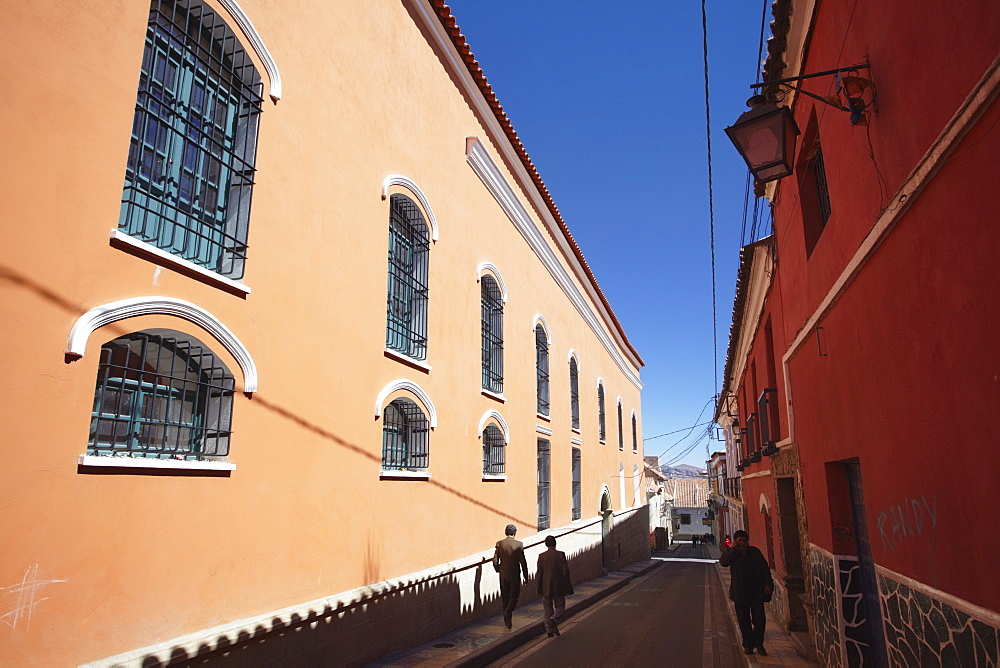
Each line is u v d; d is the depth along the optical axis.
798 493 7.81
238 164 5.91
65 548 3.97
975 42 2.74
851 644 5.65
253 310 5.73
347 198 7.34
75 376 4.11
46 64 4.11
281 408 5.98
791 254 7.69
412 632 8.09
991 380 2.74
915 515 3.73
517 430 13.02
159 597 4.57
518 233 14.14
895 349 4.02
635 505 27.22
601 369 22.44
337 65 7.38
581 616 12.35
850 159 4.83
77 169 4.24
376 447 7.55
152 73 5.16
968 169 2.88
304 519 6.18
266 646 5.52
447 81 10.53
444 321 9.76
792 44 6.24
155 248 4.70
